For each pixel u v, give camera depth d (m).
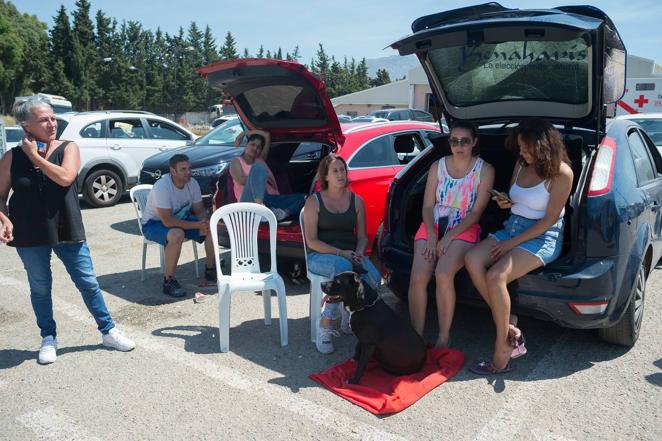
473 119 4.58
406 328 3.38
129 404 3.16
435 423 2.95
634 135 4.39
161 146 10.44
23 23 85.62
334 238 4.23
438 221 3.98
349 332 4.24
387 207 4.30
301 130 5.52
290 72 4.70
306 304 4.92
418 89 34.59
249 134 5.54
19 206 3.52
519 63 3.91
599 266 3.35
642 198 3.76
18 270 5.96
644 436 2.79
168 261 5.06
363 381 3.42
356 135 5.59
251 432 2.88
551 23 3.23
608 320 3.40
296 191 6.05
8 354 3.84
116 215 9.14
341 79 94.62
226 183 5.67
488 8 4.16
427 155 4.52
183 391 3.31
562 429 2.87
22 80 67.50
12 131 11.57
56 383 3.41
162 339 4.11
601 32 3.35
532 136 3.36
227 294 3.88
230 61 4.88
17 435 2.87
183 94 80.56
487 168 3.88
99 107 75.75
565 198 3.37
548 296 3.36
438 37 3.67
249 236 4.32
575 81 3.79
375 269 4.05
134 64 79.25
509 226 3.64
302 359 3.79
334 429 2.90
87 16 75.25
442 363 3.56
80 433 2.88
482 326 4.35
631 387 3.29
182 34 107.25
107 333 3.91
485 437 2.81
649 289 5.02
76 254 3.73
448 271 3.64
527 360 3.68
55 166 3.43
